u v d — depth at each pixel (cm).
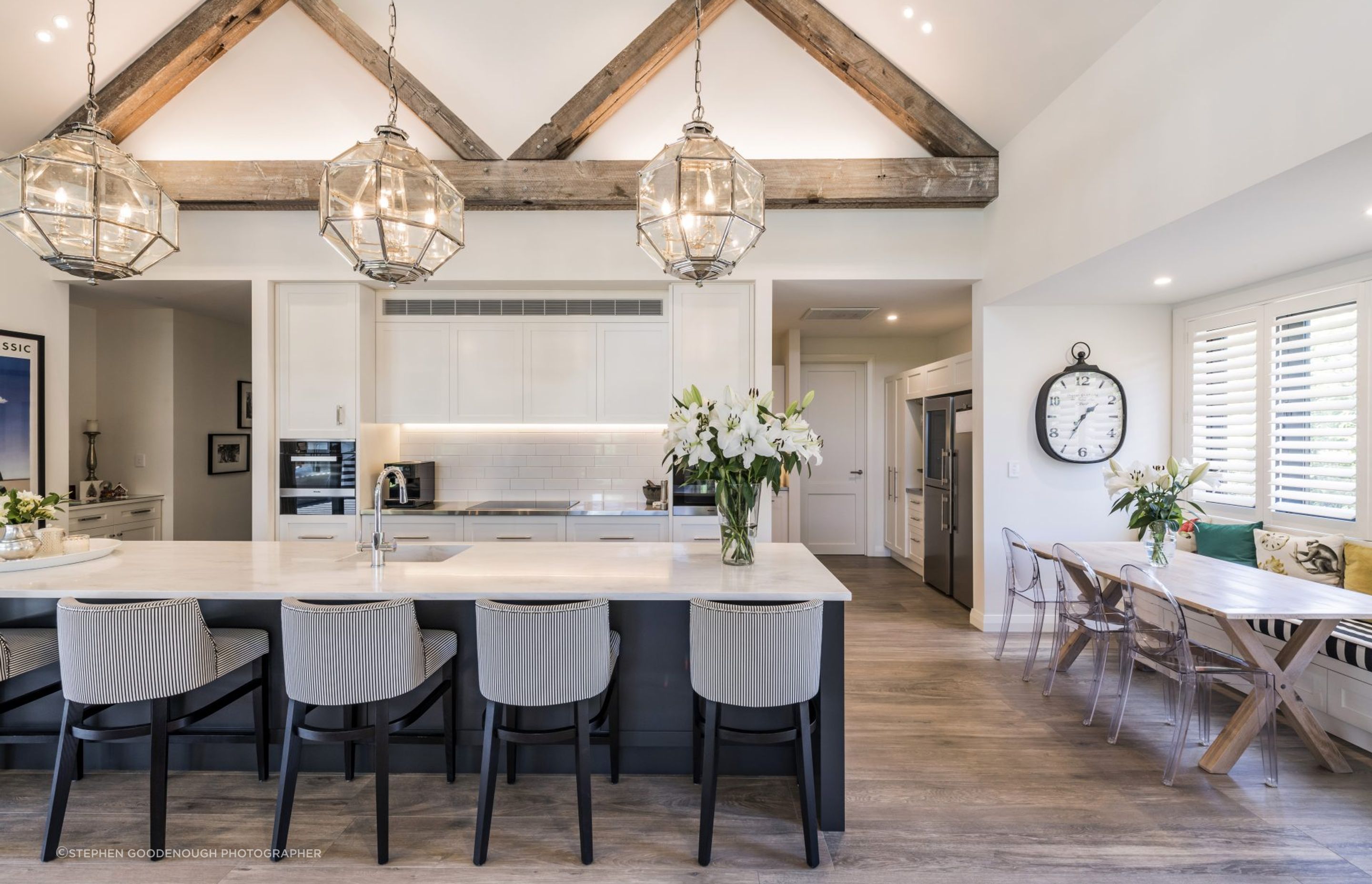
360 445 438
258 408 431
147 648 203
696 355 439
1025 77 349
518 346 461
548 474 504
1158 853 209
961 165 407
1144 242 295
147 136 399
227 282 432
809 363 727
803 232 433
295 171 398
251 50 387
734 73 398
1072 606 373
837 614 227
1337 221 266
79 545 276
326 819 226
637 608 252
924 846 213
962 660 392
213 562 267
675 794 244
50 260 228
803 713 204
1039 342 441
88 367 537
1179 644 259
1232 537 374
